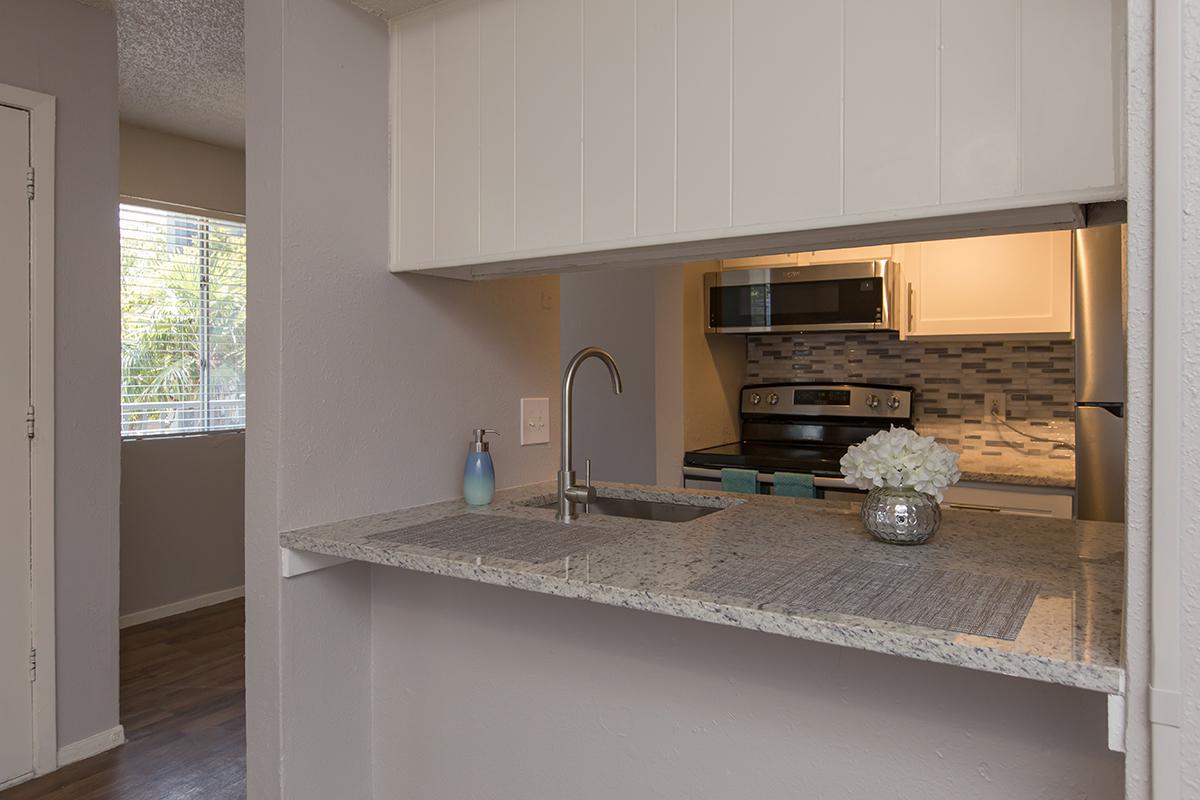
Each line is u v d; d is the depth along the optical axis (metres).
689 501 1.97
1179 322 0.79
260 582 1.65
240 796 2.35
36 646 2.44
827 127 1.26
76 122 2.50
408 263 1.77
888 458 1.44
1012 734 1.19
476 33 1.66
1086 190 1.08
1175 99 0.79
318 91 1.65
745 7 1.33
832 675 1.32
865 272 3.28
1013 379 3.44
